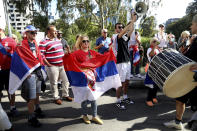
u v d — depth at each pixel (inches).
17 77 127.2
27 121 142.4
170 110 163.8
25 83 127.2
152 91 174.6
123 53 162.6
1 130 100.6
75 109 166.7
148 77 170.1
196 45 114.7
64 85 186.4
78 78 134.3
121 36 157.1
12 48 150.7
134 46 248.2
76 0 645.3
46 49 169.5
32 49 131.6
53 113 157.8
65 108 169.2
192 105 119.7
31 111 132.8
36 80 135.1
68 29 634.2
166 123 133.4
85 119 140.0
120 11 681.0
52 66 172.7
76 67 133.4
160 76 124.3
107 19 726.5
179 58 118.0
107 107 171.0
